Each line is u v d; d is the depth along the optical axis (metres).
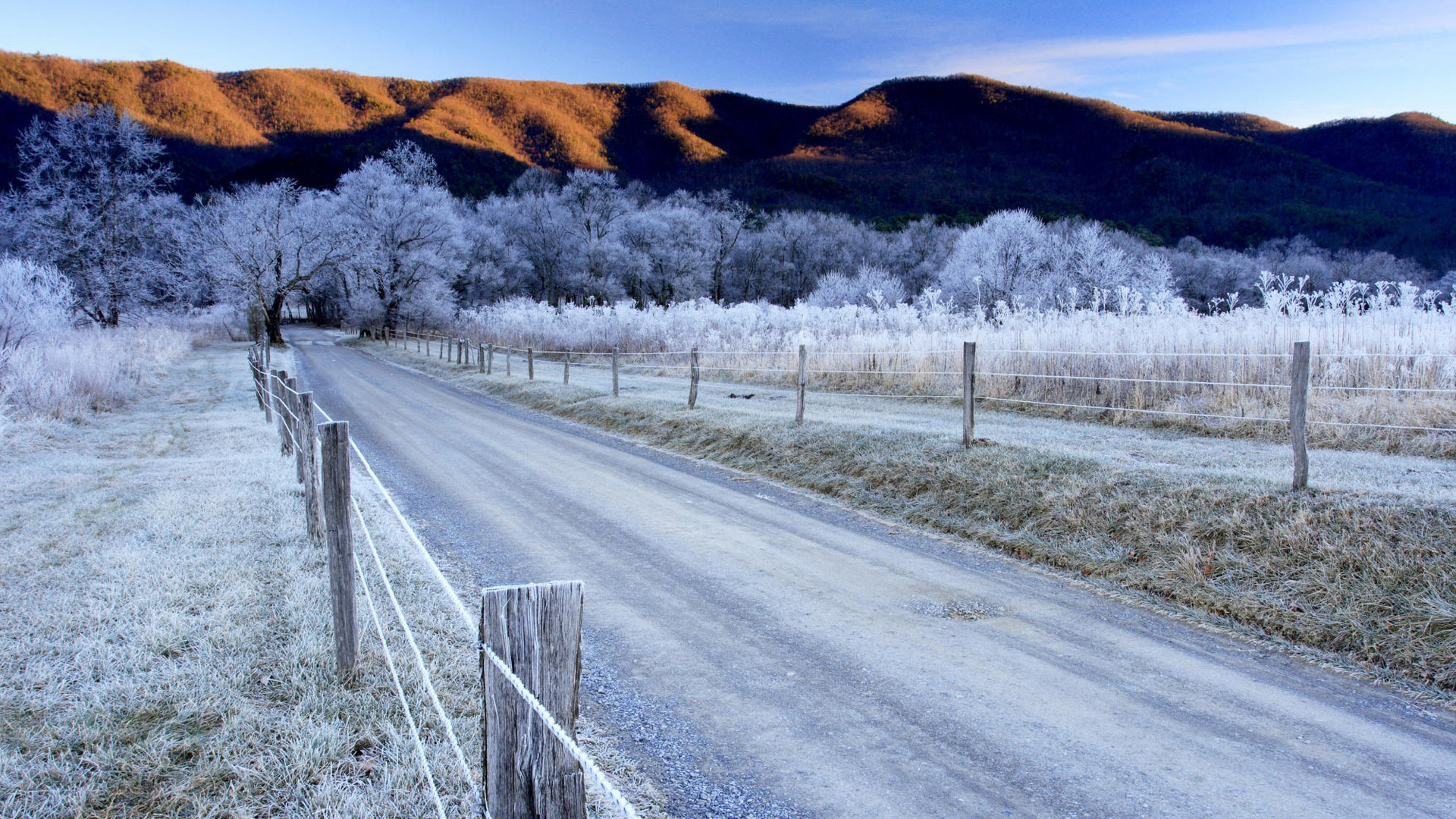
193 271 46.19
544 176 95.25
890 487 8.57
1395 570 4.96
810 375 17.69
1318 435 8.72
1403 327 10.21
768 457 10.57
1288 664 4.48
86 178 39.81
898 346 16.59
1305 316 11.30
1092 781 3.26
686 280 71.56
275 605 4.82
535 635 1.77
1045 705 3.95
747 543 7.02
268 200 44.09
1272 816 3.01
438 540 7.02
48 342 17.42
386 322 51.97
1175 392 10.87
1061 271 46.25
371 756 3.25
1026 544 6.68
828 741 3.61
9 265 16.58
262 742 3.28
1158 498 6.57
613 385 18.33
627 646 4.73
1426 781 3.26
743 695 4.08
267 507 7.32
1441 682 4.15
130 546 6.02
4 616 4.56
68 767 3.04
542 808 1.79
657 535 7.27
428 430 14.67
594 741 3.61
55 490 8.26
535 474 10.32
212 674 3.84
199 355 36.31
